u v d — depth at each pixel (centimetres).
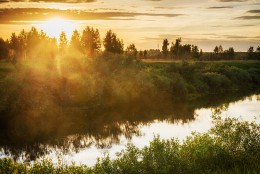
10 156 3064
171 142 1842
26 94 5138
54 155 3070
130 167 1666
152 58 18512
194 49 18588
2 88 5056
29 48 12912
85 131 4047
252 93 8000
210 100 6744
